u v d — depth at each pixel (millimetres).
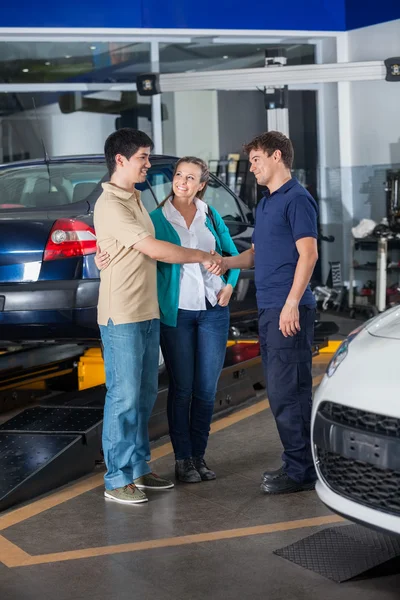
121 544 3650
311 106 11562
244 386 6148
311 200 4094
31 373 6223
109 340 4109
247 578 3270
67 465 4516
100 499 4242
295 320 4023
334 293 10633
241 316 6422
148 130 11141
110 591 3195
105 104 10898
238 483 4426
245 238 6430
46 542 3701
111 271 4059
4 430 4805
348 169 10641
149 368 4250
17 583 3287
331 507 3059
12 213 5289
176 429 4469
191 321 4367
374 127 11062
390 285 10352
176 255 4039
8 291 5102
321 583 3201
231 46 11195
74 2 10188
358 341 3248
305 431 4207
